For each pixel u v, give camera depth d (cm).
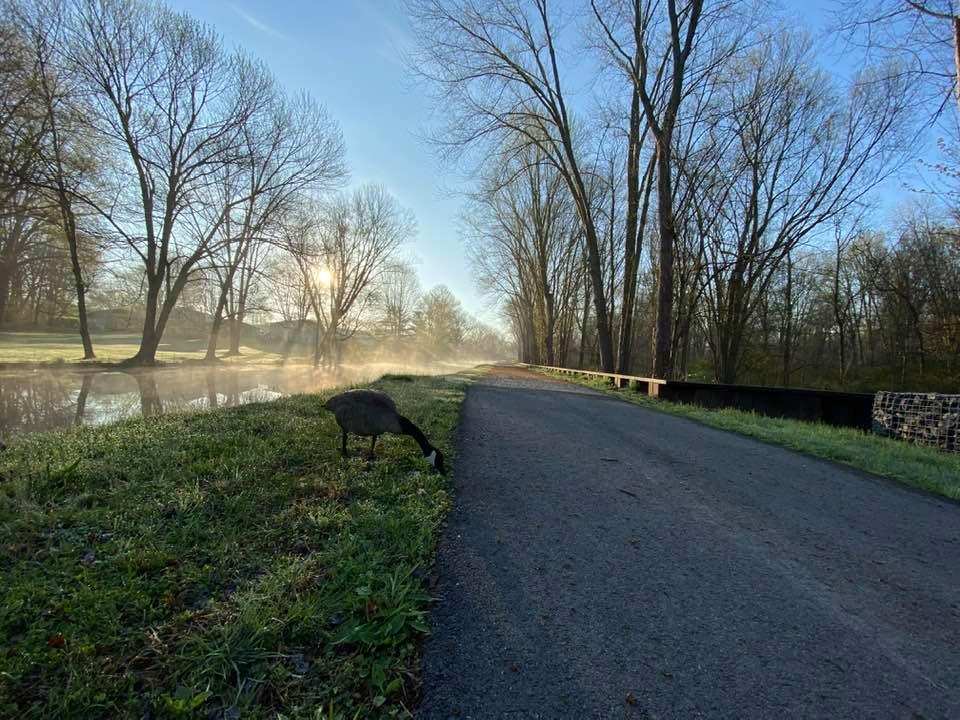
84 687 218
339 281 4409
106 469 477
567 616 290
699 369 3766
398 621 265
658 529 429
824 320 4216
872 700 232
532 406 1184
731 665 253
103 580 295
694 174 2175
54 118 1947
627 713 216
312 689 223
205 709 211
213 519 387
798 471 662
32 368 2030
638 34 1750
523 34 2094
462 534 395
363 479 495
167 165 2472
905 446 952
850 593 336
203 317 7000
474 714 212
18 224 3131
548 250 4672
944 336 2948
